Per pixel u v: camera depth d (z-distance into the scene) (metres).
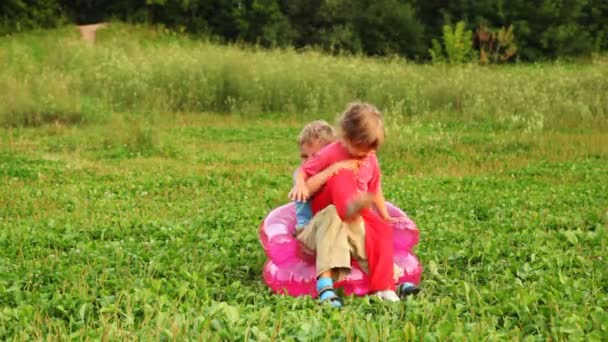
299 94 25.48
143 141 17.70
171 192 12.48
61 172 14.29
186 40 41.66
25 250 8.02
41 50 32.94
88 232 9.01
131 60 27.30
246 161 16.31
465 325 5.26
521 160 16.41
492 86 25.27
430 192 12.43
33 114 21.34
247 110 24.39
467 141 18.83
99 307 5.94
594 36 49.69
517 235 8.58
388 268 6.30
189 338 4.93
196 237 8.54
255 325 5.38
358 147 6.43
